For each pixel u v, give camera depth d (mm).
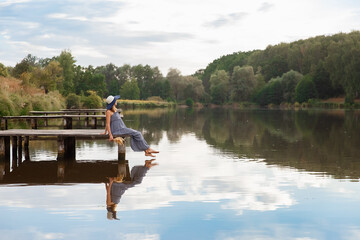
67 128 15031
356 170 7062
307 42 98375
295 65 96688
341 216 4387
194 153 9344
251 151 9672
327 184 5918
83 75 49656
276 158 8508
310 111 42062
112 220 4246
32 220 4242
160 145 11023
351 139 12297
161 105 73062
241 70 86000
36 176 6590
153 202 4938
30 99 21078
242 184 5938
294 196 5223
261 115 31203
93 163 7918
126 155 9008
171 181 6164
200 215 4422
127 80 93688
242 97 86125
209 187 5738
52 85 34281
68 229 3973
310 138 12703
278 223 4164
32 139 11570
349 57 61719
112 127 8297
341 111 41531
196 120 23734
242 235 3828
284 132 15031
